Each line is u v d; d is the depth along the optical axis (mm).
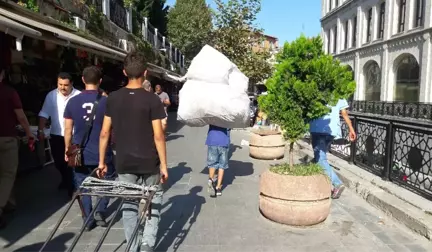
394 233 4234
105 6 12516
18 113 4484
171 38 37906
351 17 40250
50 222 4504
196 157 9164
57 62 8750
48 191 5852
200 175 7141
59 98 5559
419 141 5168
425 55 26469
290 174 4457
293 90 4383
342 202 5391
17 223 4465
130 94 3246
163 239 4051
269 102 4527
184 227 4406
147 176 3338
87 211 4250
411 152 5359
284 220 4418
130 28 16109
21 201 5324
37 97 8414
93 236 4102
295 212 4328
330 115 5523
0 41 6324
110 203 5273
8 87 4434
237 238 4090
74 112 4270
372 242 3980
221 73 5516
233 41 15188
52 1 8539
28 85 8133
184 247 3852
